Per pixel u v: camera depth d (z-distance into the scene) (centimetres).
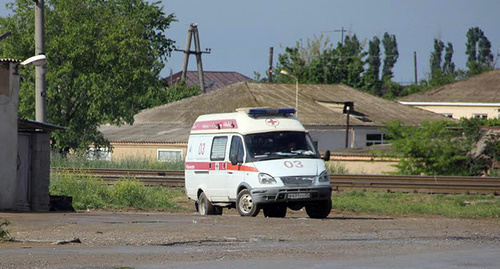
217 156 6003
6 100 6012
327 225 4631
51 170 9044
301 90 18612
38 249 3384
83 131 13688
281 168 5566
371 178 9100
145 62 13988
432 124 10875
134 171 9906
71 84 13325
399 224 4794
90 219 5141
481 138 10656
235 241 3741
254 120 5841
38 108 7512
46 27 13412
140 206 7262
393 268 2788
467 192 8325
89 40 13325
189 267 2812
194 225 4594
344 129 16325
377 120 16962
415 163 10756
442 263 2925
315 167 5653
